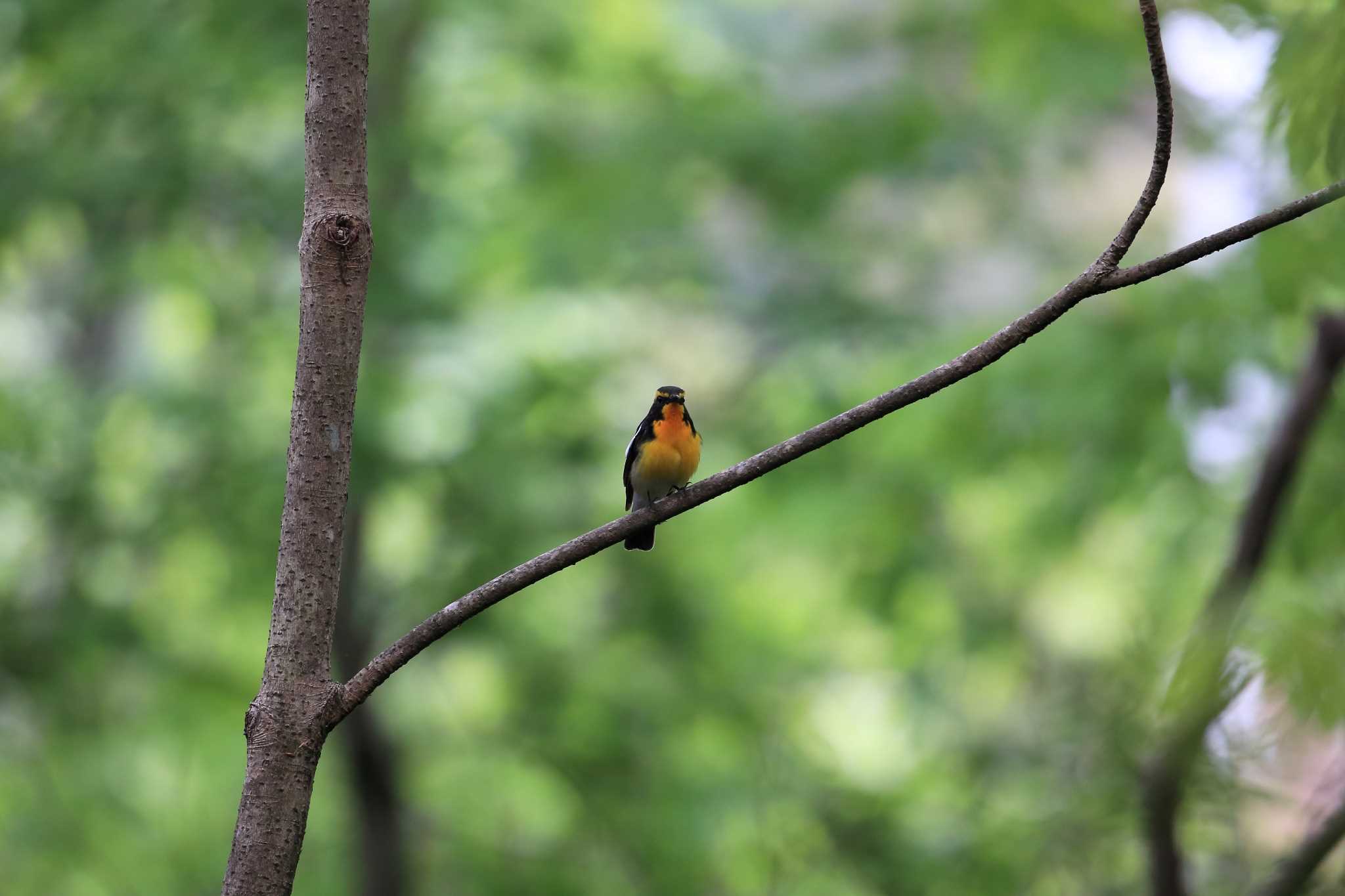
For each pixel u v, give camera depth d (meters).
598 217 14.30
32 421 13.73
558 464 14.30
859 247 15.63
